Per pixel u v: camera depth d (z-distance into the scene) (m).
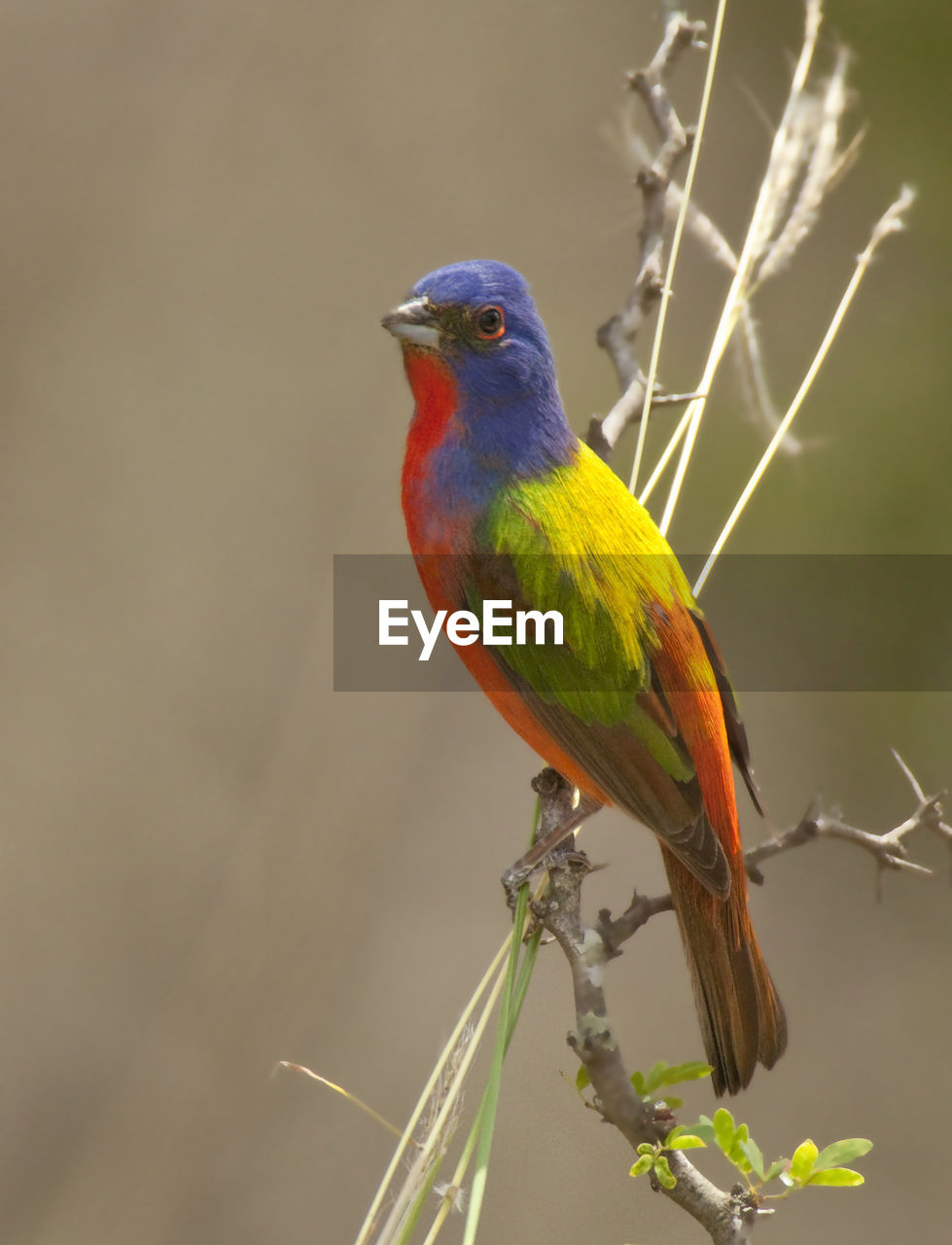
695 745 6.88
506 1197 7.89
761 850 5.91
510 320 6.95
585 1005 5.31
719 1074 6.54
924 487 13.88
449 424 7.06
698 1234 8.04
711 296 15.77
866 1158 12.83
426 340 6.92
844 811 14.15
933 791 13.90
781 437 7.15
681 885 6.75
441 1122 4.93
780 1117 13.01
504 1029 5.23
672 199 7.80
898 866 5.80
